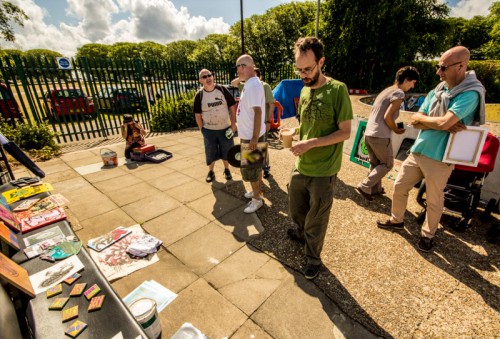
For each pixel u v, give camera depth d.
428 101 2.53
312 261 2.25
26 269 1.45
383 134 3.31
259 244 2.75
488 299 2.05
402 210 2.85
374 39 18.56
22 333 1.15
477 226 3.00
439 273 2.32
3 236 1.55
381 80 20.91
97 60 7.09
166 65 8.70
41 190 2.39
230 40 33.88
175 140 7.04
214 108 3.83
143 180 4.38
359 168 4.83
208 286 2.20
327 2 18.78
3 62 6.46
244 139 3.13
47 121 6.52
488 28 36.62
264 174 4.41
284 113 8.98
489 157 2.73
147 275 2.31
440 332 1.80
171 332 1.80
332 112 1.88
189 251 2.65
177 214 3.34
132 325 1.14
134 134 5.37
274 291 2.15
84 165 5.07
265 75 15.34
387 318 1.90
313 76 1.86
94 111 7.24
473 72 2.16
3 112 6.82
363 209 3.41
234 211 3.40
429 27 20.00
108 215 3.31
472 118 2.20
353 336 1.77
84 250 1.62
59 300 1.25
